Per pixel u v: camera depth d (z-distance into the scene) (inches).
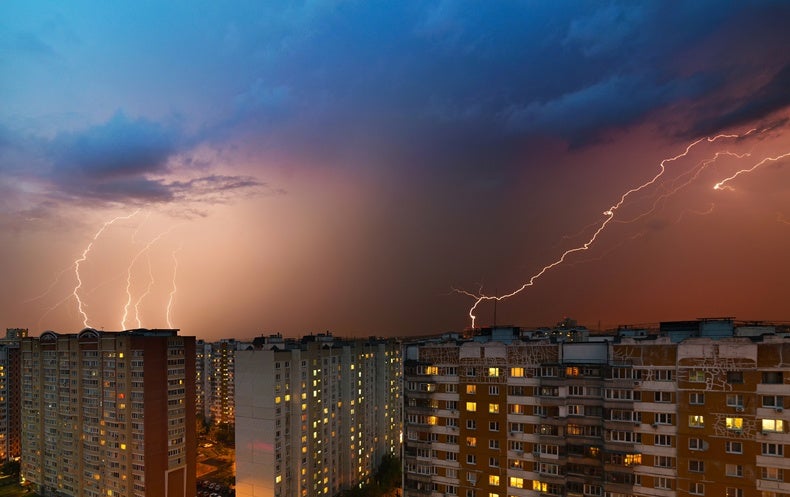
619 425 2373.3
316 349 4906.5
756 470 2105.1
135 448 4564.5
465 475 2741.1
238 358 4517.7
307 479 4675.2
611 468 2367.1
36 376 5492.1
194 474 4921.3
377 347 6245.1
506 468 2647.6
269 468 4318.4
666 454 2277.3
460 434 2773.1
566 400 2536.9
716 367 2206.0
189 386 4945.9
